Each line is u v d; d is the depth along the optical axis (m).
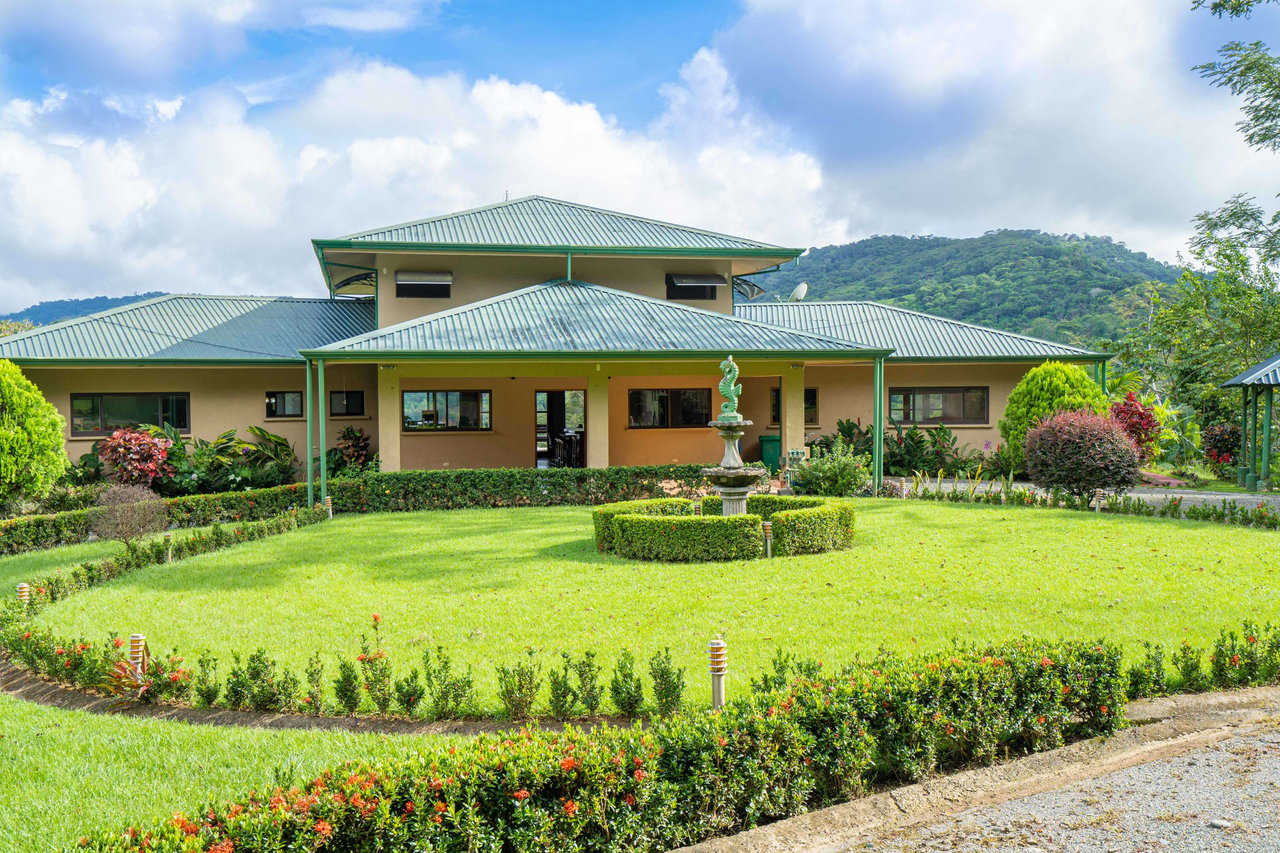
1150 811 3.93
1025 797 4.18
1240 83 24.72
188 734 5.09
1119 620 7.06
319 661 6.43
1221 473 21.53
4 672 6.73
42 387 18.02
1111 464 14.14
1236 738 4.79
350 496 15.83
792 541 10.27
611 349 16.14
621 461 20.52
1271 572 8.73
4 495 14.11
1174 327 27.81
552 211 22.94
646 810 3.70
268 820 3.17
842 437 21.53
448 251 19.83
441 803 3.43
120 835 3.21
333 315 21.72
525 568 9.76
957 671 4.63
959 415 22.81
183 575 9.76
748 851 3.70
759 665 6.05
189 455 17.64
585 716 5.28
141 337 18.77
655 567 9.69
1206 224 27.56
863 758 4.22
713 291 22.11
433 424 19.92
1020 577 8.70
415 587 8.94
